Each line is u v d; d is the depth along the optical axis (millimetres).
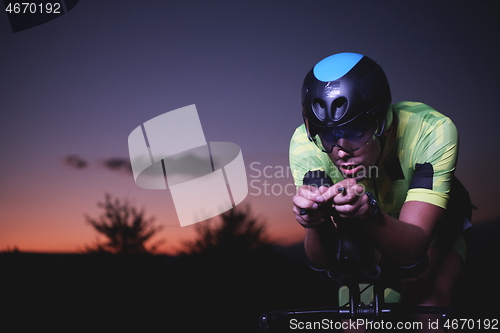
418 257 794
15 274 3070
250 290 2656
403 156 984
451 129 937
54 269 3145
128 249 3463
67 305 2527
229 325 2115
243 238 3412
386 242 750
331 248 809
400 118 992
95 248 3500
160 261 3281
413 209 874
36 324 2252
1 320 2318
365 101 816
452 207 1126
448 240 1113
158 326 2146
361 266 768
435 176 906
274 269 2998
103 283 2881
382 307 783
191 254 3365
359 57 858
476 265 2779
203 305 2426
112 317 2309
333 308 806
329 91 820
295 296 2549
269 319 789
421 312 761
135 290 2723
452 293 1061
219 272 2979
